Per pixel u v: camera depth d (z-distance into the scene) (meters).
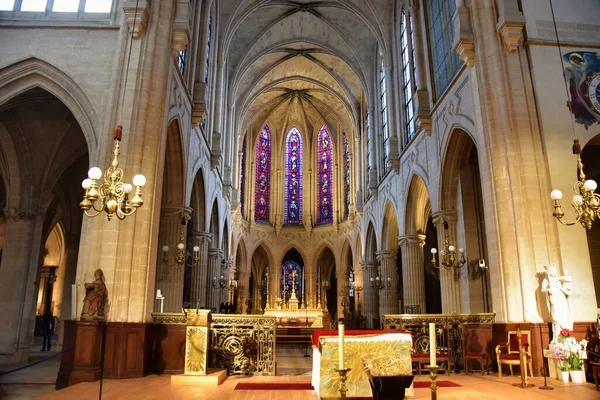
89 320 10.63
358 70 31.33
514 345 11.12
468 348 12.30
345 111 39.53
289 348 24.77
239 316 11.88
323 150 43.16
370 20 26.50
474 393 8.94
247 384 10.00
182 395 8.64
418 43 20.50
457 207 17.88
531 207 12.00
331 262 44.16
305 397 8.53
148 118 12.72
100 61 13.61
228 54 30.12
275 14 28.78
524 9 13.62
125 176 12.15
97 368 10.54
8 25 13.78
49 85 13.61
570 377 10.34
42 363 16.06
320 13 28.84
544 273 11.55
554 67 13.20
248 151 41.53
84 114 13.24
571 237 11.92
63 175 22.02
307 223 41.97
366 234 32.25
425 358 11.41
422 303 21.70
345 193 40.41
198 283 21.92
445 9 18.23
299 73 35.72
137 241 11.81
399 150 23.77
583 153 16.36
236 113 34.66
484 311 16.70
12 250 16.66
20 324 16.34
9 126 16.47
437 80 18.95
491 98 13.05
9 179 17.11
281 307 33.44
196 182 21.91
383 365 8.05
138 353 11.04
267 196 42.88
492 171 12.58
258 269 43.78
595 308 11.51
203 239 22.39
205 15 20.78
